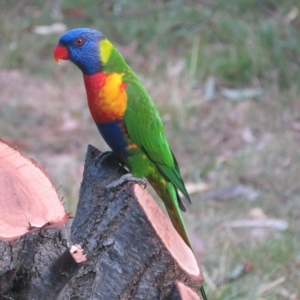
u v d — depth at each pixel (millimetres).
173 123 11375
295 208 9320
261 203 9406
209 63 12992
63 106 11945
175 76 12703
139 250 4445
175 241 4605
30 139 10961
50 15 14758
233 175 10016
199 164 10312
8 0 15367
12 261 4145
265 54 12883
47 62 13359
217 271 7926
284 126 11453
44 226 3914
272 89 12352
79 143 10914
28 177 4133
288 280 7863
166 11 14852
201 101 12070
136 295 4508
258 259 8133
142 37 13992
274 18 14195
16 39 13883
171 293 4496
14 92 12320
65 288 4430
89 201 5113
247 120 11586
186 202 9367
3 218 3904
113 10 15016
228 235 8664
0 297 4273
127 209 4508
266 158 10461
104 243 4574
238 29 13797
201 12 14586
